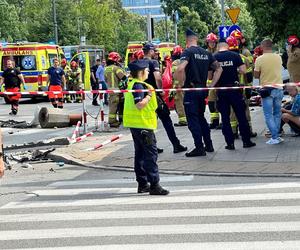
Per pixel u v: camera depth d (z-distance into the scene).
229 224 8.27
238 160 12.96
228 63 13.89
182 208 9.30
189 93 13.54
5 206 10.06
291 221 8.29
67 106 32.56
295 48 15.67
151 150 10.29
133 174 12.60
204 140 14.07
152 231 8.11
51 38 75.56
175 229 8.15
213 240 7.57
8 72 28.05
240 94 14.09
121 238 7.85
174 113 24.92
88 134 18.20
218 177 11.64
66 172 13.25
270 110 14.59
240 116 14.27
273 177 11.34
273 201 9.46
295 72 15.73
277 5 24.50
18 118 27.02
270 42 14.40
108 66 20.17
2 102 39.44
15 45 37.41
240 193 10.12
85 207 9.73
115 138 17.23
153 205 9.61
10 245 7.80
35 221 8.98
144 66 10.38
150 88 10.31
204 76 13.61
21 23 79.06
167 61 18.48
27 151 16.31
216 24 67.12
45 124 22.05
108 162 13.91
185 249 7.25
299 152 13.52
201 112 13.90
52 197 10.65
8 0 89.50
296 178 11.21
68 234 8.18
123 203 9.87
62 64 36.09
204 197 9.97
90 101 36.75
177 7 67.00
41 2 77.25
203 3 66.62
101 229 8.34
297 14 24.38
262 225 8.14
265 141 15.28
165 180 11.58
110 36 87.19
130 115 10.34
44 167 14.06
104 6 87.81
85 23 80.38
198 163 12.92
